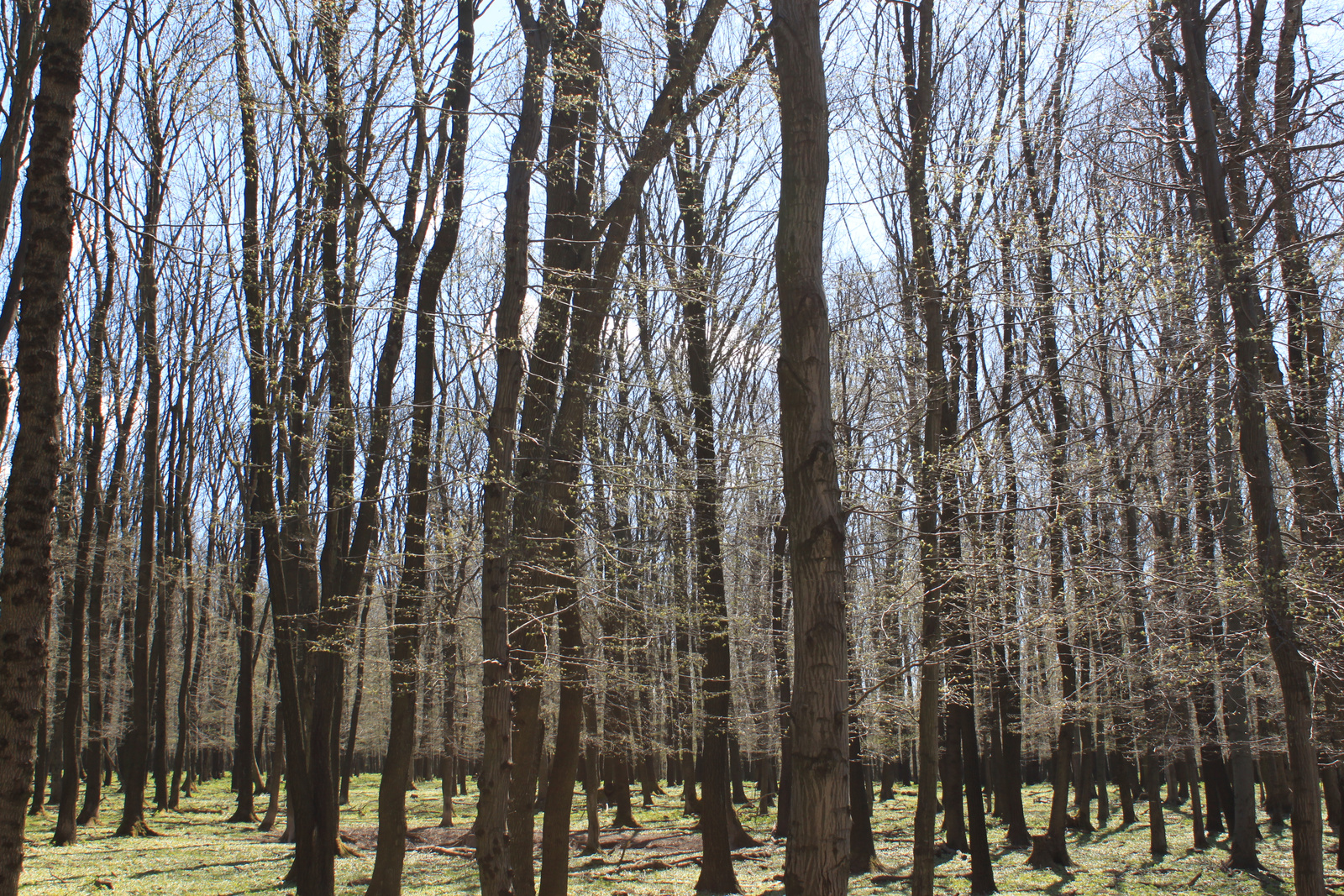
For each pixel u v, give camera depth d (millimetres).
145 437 23797
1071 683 14742
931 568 8445
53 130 6395
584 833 22141
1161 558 10102
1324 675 7734
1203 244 7961
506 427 7969
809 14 5047
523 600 8156
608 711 13219
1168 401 9867
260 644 29703
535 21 8734
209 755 53062
